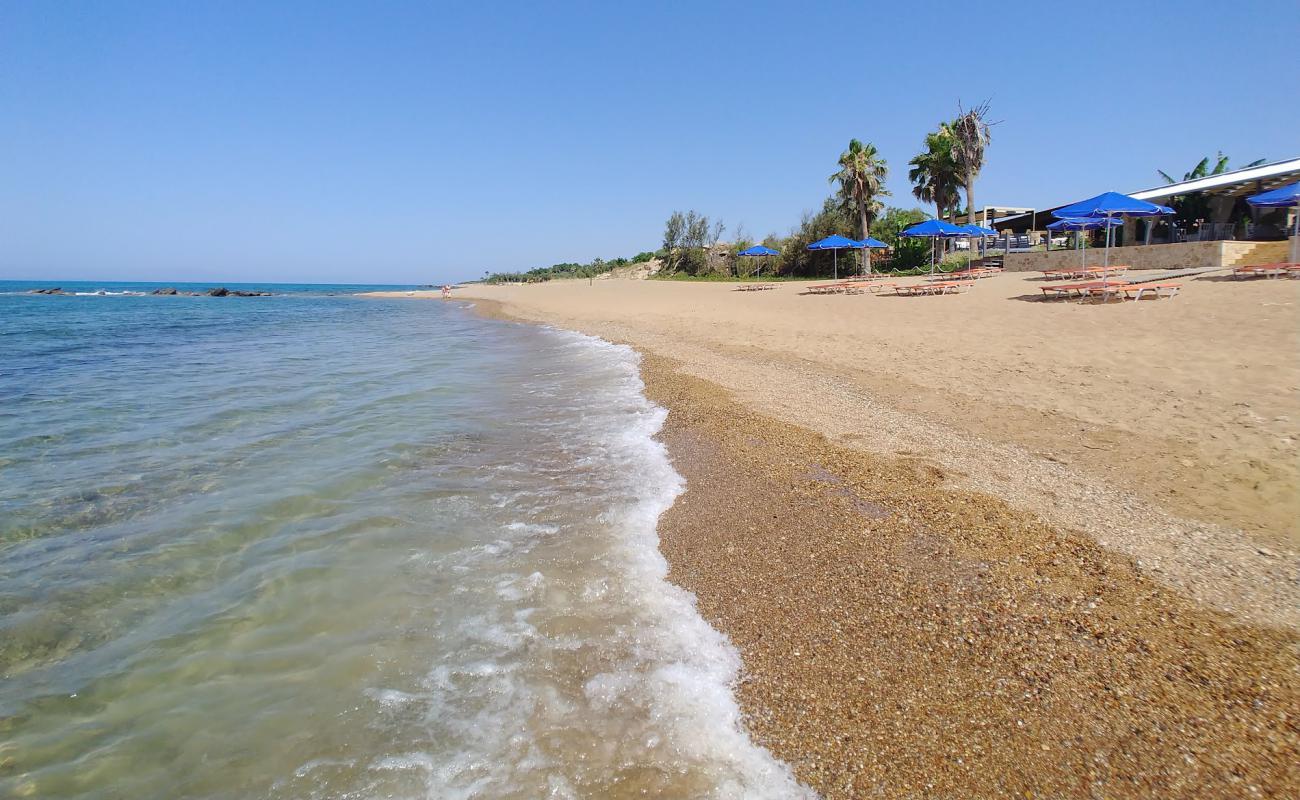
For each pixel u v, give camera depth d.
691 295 31.97
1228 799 2.44
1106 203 18.30
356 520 5.36
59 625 3.92
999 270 28.62
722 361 12.96
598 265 77.31
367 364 14.42
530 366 13.77
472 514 5.47
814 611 3.85
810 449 6.89
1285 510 4.74
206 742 2.96
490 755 2.83
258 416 9.04
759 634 3.66
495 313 33.28
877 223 43.47
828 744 2.82
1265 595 3.76
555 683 3.29
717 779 2.67
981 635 3.51
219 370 13.63
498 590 4.22
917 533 4.76
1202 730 2.77
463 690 3.26
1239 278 15.95
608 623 3.82
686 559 4.60
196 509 5.64
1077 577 4.05
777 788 2.61
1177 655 3.27
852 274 39.81
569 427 8.33
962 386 9.11
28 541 5.05
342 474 6.49
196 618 3.98
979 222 41.72
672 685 3.26
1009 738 2.79
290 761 2.83
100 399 10.35
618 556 4.67
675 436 7.78
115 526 5.32
